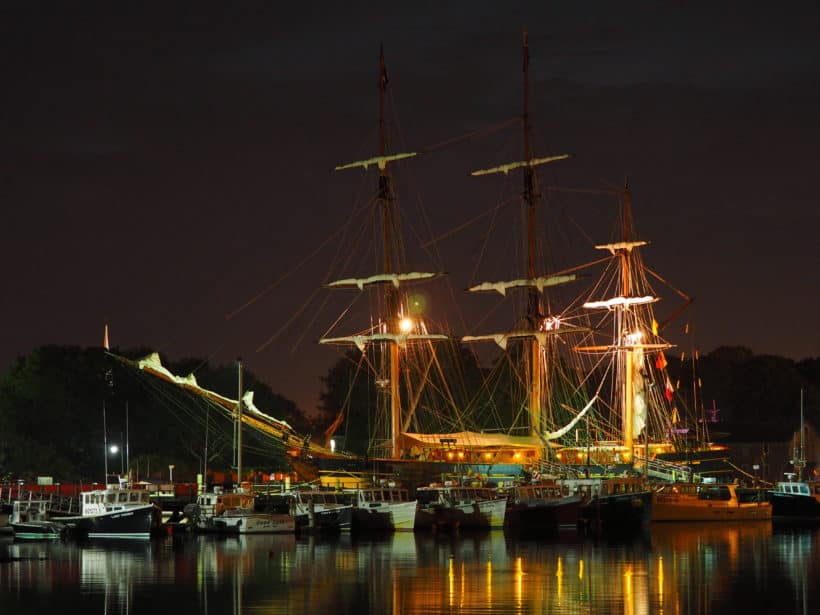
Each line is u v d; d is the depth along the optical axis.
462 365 193.88
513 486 130.00
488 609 71.69
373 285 150.38
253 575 86.12
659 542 111.62
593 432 180.25
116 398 184.12
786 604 73.56
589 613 70.38
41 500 121.25
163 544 109.50
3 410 177.38
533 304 156.75
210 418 174.12
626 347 163.50
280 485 135.38
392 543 109.50
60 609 73.12
